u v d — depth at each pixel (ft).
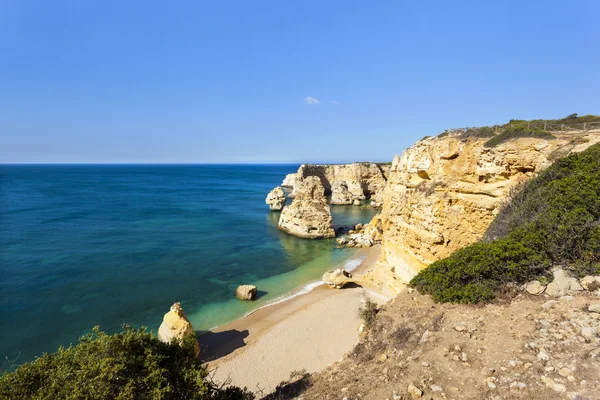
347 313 84.43
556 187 43.98
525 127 62.90
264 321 84.17
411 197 78.23
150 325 81.10
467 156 65.41
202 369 34.53
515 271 36.68
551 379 22.20
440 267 43.50
